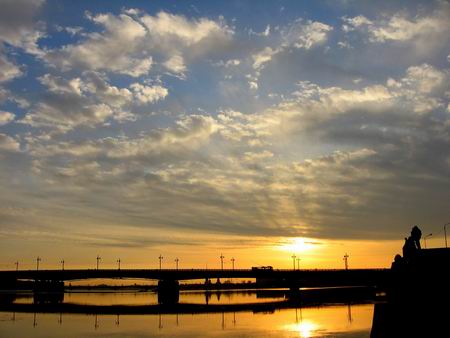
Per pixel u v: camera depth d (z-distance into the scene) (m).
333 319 119.62
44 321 124.44
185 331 102.69
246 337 92.56
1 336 98.12
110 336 97.06
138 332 102.12
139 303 192.12
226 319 124.94
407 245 75.81
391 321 63.22
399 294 64.25
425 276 62.84
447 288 59.97
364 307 156.62
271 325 109.62
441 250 72.38
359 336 90.44
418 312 60.81
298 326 106.69
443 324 58.44
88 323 119.12
